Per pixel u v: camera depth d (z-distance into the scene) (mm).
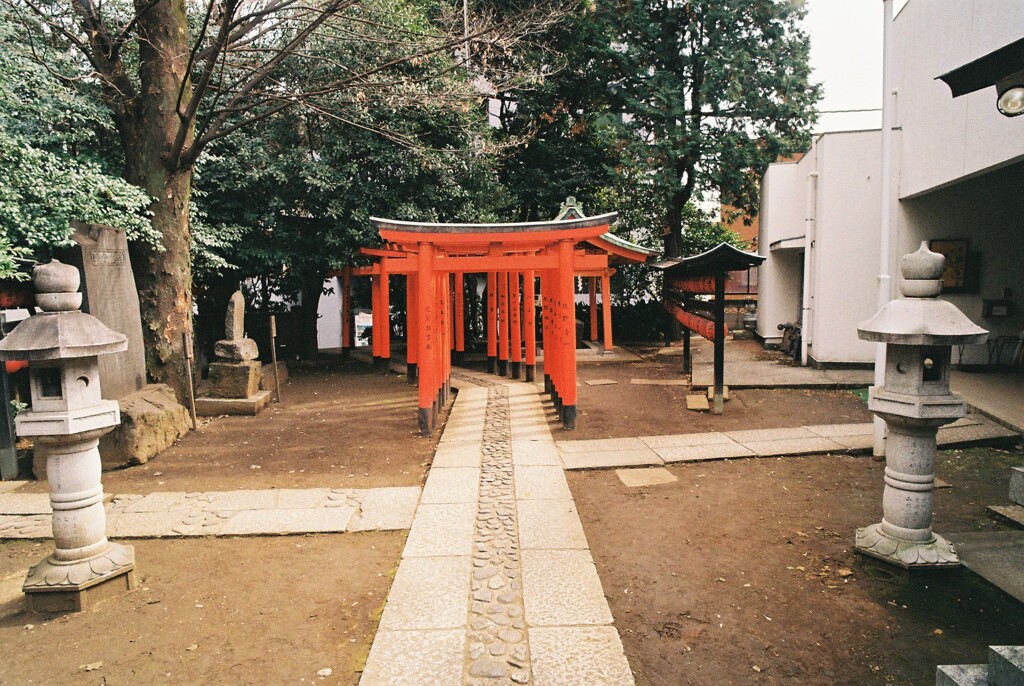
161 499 5262
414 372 11469
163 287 8023
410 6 11766
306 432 7789
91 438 3568
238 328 9406
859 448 6336
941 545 3818
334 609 3512
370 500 5215
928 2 8633
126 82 7773
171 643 3176
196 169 9578
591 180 17375
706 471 5902
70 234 6082
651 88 15242
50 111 7242
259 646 3145
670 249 17828
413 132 12148
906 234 10047
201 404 8727
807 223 11547
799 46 14906
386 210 12555
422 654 2951
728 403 8898
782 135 15758
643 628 3260
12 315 6879
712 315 9336
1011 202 9711
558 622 3246
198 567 4047
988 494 4984
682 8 15383
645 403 9258
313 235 12727
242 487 5641
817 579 3744
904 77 9695
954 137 7777
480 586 3660
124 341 3734
